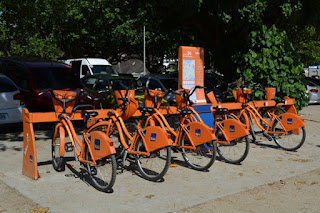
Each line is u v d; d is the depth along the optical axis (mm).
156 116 6336
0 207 4672
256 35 11844
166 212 4547
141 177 5938
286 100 8266
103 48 33281
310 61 23656
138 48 35812
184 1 10328
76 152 5770
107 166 5273
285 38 12445
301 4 11453
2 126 9328
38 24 26031
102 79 12500
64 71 12203
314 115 13797
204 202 4879
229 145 6801
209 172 6270
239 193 5242
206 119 7289
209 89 13336
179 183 5668
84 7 29438
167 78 13750
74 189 5363
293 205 4824
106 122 5855
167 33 12578
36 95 10992
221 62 12195
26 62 12109
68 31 30844
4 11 20531
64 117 5734
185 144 6551
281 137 7980
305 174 6195
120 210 4602
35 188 5387
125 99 5730
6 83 9609
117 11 29109
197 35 12695
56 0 23922
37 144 8586
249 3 10695
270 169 6477
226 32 11852
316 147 8266
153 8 11344
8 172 6270
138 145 5855
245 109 8031
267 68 11680
